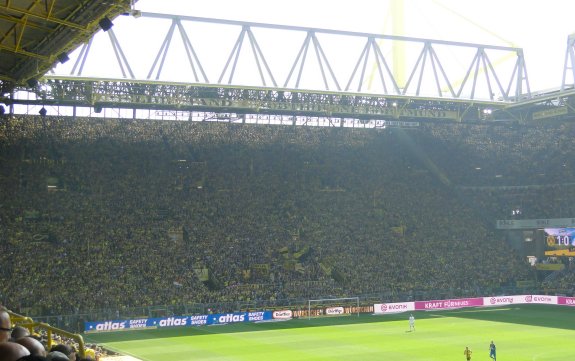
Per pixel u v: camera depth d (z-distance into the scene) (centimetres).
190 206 8538
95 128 9400
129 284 6944
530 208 9394
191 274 7362
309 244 8438
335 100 7569
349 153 10312
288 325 6631
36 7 3075
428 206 9612
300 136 10388
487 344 5284
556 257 8888
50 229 7488
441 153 10606
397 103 7831
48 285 6619
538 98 7125
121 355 4638
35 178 8219
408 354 4894
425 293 7938
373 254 8519
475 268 8662
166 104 7031
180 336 5891
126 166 8888
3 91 4816
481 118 8412
